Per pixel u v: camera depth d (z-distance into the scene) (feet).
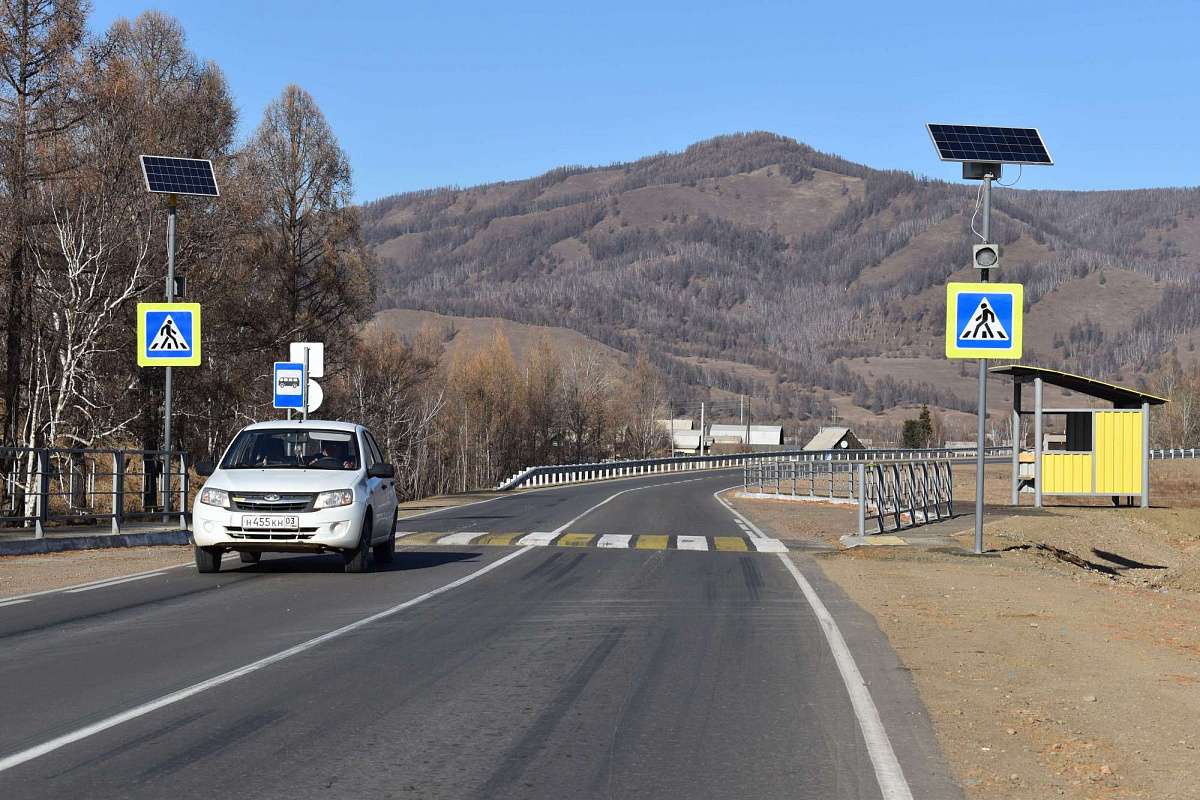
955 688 41.52
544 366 519.60
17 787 28.37
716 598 65.92
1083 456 166.50
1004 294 90.89
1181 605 74.18
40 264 171.73
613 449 576.20
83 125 175.01
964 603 65.31
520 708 37.60
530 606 61.93
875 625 56.18
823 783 29.45
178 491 113.80
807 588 71.26
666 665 45.19
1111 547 134.51
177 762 30.81
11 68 165.58
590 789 28.73
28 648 48.16
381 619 56.85
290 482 75.46
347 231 249.75
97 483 204.85
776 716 36.76
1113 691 41.52
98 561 86.28
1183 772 30.96
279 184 241.35
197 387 201.26
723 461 514.27
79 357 167.53
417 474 369.30
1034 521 139.74
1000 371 165.78
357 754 31.78
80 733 33.88
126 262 179.42
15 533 100.17
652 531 120.88
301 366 122.62
